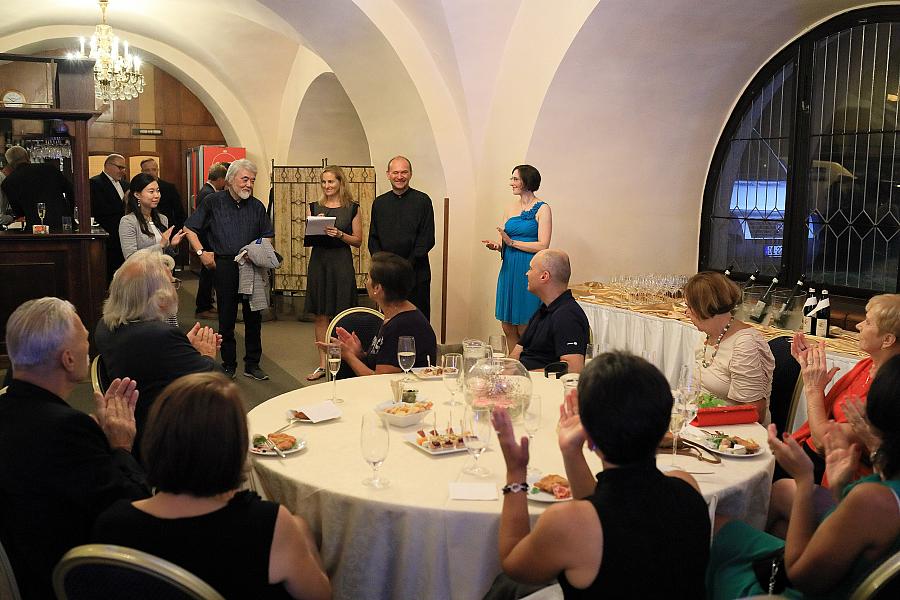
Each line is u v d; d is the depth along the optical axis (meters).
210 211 5.84
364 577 2.11
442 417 2.78
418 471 2.27
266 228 5.86
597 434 1.61
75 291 6.18
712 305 3.11
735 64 5.66
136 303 3.01
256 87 10.56
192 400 1.58
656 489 1.60
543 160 5.96
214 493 1.61
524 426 2.65
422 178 7.05
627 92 5.74
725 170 6.14
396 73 6.67
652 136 6.02
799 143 5.46
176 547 1.59
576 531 1.55
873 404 1.81
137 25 10.44
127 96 9.25
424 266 6.16
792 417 3.29
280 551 1.63
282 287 8.69
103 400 2.34
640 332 5.06
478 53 6.23
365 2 6.34
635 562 1.53
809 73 5.34
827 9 5.04
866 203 5.03
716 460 2.38
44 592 1.97
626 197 6.20
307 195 8.67
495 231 6.54
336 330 3.95
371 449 2.10
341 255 6.11
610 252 6.27
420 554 2.05
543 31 5.66
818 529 1.81
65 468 1.94
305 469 2.28
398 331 3.49
